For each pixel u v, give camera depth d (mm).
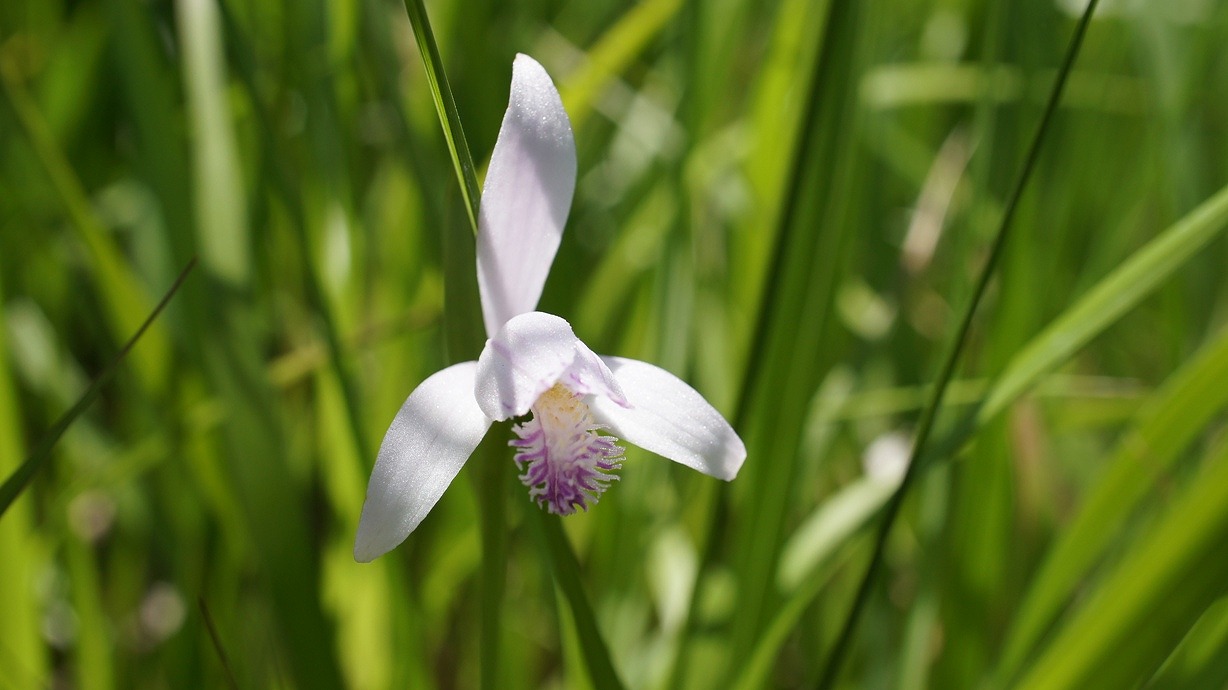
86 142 311
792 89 266
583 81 264
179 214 239
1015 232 256
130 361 253
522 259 218
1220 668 224
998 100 257
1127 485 241
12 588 247
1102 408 275
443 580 273
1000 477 258
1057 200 267
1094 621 224
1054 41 260
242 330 236
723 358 281
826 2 230
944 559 263
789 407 250
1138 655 222
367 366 283
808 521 269
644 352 284
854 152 259
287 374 256
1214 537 219
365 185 287
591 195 336
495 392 212
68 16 326
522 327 214
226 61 247
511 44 292
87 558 260
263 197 265
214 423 251
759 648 239
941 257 316
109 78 302
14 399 248
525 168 216
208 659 265
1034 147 222
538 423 222
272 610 232
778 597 257
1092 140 274
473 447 212
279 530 232
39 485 289
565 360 214
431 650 273
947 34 332
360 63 263
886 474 271
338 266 261
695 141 269
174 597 285
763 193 269
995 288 277
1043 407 279
